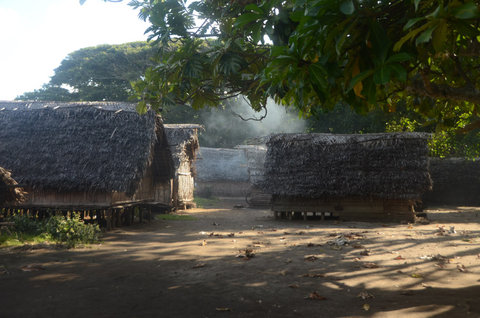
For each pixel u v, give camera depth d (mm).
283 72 3217
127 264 6754
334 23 2807
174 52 4988
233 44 4867
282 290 4957
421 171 14188
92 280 5543
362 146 14953
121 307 4258
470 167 25031
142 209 15266
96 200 12516
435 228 12164
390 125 19594
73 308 4207
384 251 7836
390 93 4344
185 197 22562
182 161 21406
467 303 4172
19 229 9984
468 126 4785
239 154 33219
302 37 3002
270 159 16281
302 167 15570
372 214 14906
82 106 14062
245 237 10383
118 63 36625
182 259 7164
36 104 14719
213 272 6023
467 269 5969
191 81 5320
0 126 13617
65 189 12031
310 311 4098
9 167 12258
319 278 5586
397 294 4688
